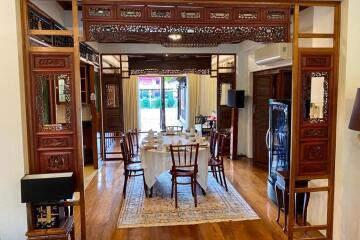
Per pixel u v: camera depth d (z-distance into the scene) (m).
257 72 6.40
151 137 5.30
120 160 7.11
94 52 6.37
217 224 3.71
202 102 10.80
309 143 3.20
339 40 3.08
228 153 7.40
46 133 2.85
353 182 3.09
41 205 2.75
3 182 2.69
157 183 5.31
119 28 2.89
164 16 2.92
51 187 2.57
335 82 3.13
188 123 10.79
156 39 4.00
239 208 4.17
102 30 2.88
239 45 7.06
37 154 2.86
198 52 7.02
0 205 2.70
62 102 3.81
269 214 3.98
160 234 3.47
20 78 2.67
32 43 3.24
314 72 3.12
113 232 3.53
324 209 3.41
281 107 4.18
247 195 4.68
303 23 4.54
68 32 2.82
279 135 4.23
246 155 7.31
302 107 3.15
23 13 2.71
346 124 3.03
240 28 3.00
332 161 3.21
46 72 2.80
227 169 6.19
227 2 2.95
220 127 7.43
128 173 4.82
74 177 2.90
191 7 2.93
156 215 3.97
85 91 6.24
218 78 7.30
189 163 4.44
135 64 7.40
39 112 2.85
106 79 7.11
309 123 3.18
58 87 3.77
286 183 3.49
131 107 10.42
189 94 10.75
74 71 2.82
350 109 3.00
